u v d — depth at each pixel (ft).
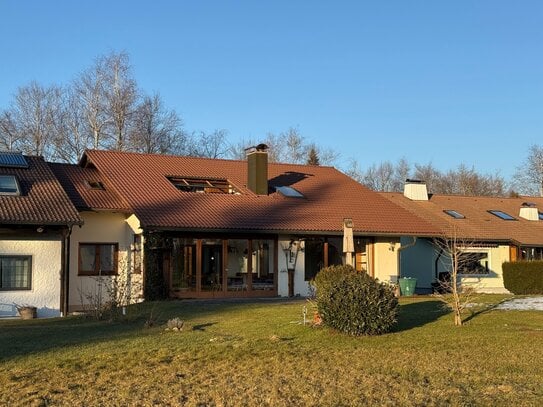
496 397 27.76
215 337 43.73
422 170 231.71
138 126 142.31
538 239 105.50
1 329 50.34
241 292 76.33
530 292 86.28
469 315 54.65
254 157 86.43
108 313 58.59
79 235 73.41
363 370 33.55
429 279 99.86
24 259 64.85
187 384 30.55
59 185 72.95
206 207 77.05
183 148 154.81
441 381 31.01
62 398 28.07
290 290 79.10
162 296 70.69
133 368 34.14
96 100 138.72
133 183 79.82
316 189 93.61
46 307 65.16
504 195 225.76
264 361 35.88
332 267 56.29
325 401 27.22
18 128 138.82
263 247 78.38
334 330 44.98
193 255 74.02
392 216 88.12
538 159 208.74
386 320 44.52
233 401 27.30
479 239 98.73
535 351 38.78
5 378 31.73
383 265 86.43
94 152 87.66
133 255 75.05
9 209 63.26
